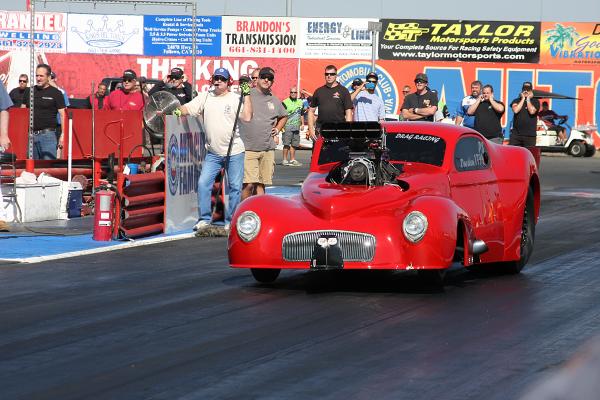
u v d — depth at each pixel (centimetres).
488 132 3475
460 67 7975
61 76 8000
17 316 1502
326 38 7962
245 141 2844
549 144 7550
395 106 8006
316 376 1150
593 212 3272
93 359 1229
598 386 1109
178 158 2722
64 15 7950
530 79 7969
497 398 1062
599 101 7950
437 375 1156
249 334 1378
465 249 1766
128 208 2478
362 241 1664
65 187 2889
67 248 2298
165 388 1095
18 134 3159
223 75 2586
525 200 2005
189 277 1900
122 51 8012
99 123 3288
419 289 1773
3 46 7912
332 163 1930
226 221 2680
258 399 1055
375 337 1363
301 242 1689
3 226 2584
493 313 1548
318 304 1614
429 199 1712
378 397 1064
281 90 8012
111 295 1692
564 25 7919
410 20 7944
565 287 1812
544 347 1306
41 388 1095
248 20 7975
